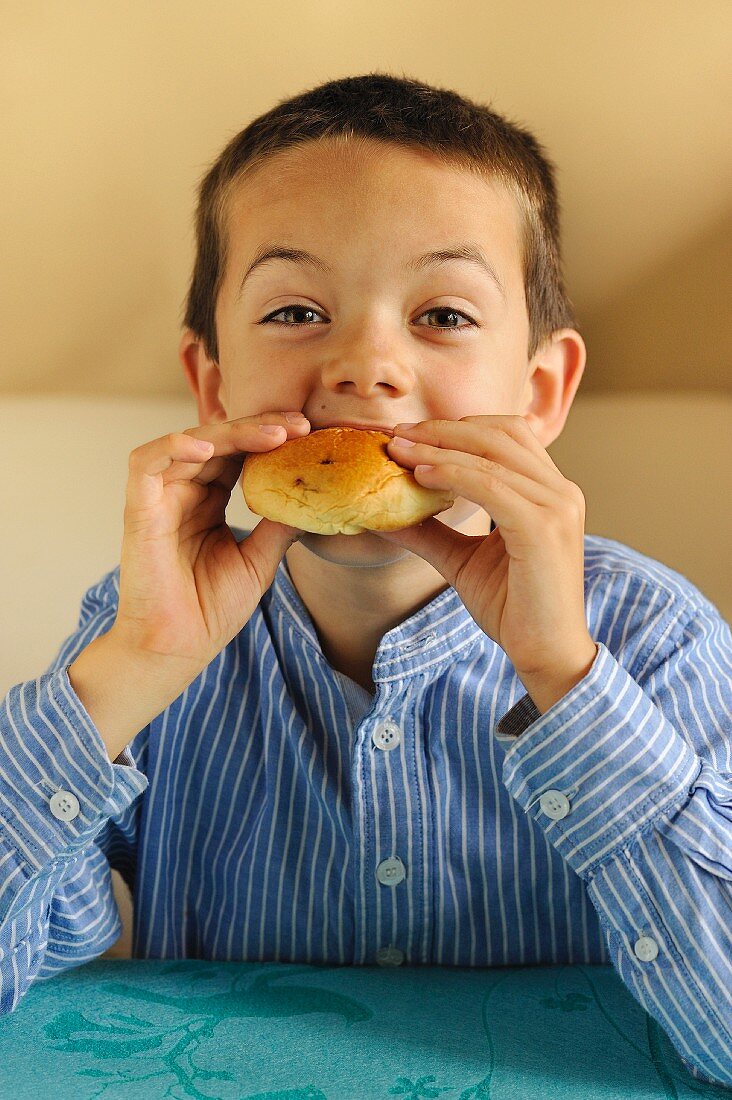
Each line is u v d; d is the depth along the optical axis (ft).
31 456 5.53
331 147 2.86
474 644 3.18
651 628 3.25
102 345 5.42
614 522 5.54
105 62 4.78
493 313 2.92
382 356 2.67
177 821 3.41
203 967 2.84
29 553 5.46
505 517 2.46
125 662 2.63
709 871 2.50
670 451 5.47
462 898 3.12
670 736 2.60
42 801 2.62
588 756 2.54
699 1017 2.34
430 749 3.14
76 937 2.84
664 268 5.14
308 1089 2.05
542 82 4.85
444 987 2.67
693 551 5.47
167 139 4.95
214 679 3.43
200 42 4.77
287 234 2.80
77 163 4.98
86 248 5.15
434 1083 2.09
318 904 3.18
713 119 4.75
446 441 2.54
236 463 2.78
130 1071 2.13
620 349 5.38
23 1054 2.23
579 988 2.68
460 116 3.22
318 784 3.21
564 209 4.99
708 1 4.52
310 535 2.76
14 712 2.65
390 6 4.74
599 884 2.53
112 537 5.56
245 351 2.92
